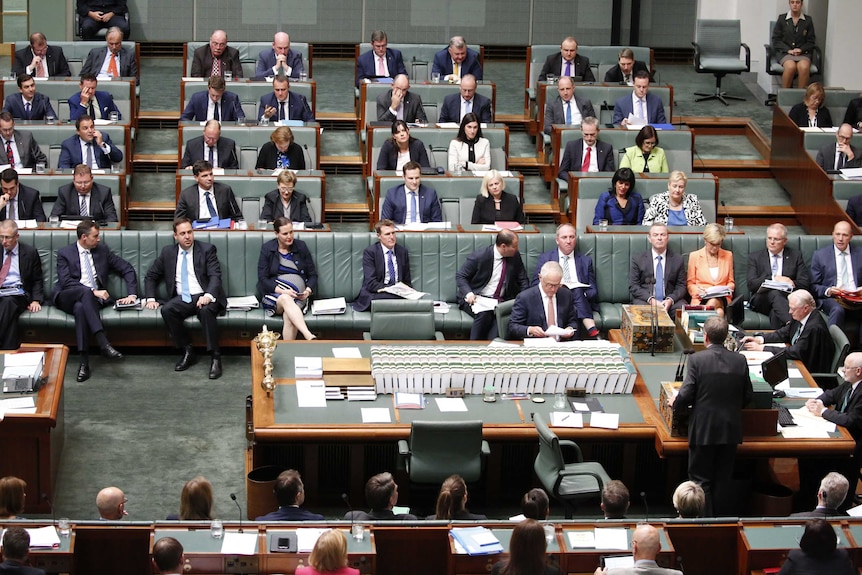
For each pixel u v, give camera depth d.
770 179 16.50
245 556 7.64
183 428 11.02
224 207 13.45
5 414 9.56
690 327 11.23
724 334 9.45
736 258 13.12
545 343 10.87
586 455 10.14
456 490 8.29
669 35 21.14
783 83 17.97
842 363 10.99
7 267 12.17
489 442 9.88
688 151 15.22
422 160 14.67
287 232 12.41
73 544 7.73
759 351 10.94
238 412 11.38
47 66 16.84
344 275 12.78
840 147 15.03
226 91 15.70
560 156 15.18
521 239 12.88
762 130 17.39
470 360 10.41
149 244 12.63
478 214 13.59
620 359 10.49
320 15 20.84
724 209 15.48
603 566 7.82
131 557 7.89
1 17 20.19
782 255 12.88
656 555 7.91
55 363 10.44
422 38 21.14
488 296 12.46
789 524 8.18
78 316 11.96
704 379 9.34
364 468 9.91
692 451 9.50
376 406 10.05
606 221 13.38
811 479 10.05
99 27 18.86
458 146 14.75
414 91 16.22
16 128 14.53
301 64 17.11
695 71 19.62
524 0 21.14
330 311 12.38
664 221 13.72
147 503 9.81
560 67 17.19
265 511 9.45
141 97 17.83
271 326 12.34
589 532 7.96
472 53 17.34
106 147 14.45
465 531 7.88
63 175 13.70
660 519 8.16
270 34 20.84
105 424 11.00
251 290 12.73
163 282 12.51
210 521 7.92
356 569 7.42
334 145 16.50
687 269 12.79
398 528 7.91
